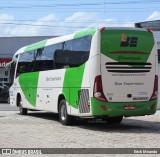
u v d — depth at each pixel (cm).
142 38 1562
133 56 1543
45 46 1934
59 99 1773
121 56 1527
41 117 2103
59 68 1767
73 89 1633
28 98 2156
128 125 1727
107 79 1508
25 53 2216
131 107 1533
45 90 1919
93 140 1257
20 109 2286
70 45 1681
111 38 1518
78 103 1590
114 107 1510
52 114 2306
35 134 1404
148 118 2058
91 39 1525
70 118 1684
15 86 2359
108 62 1510
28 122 1831
